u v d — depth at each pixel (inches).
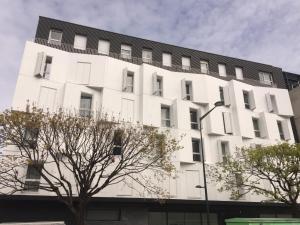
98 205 857.5
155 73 1056.2
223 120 1162.0
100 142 634.2
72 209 560.4
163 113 1075.3
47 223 456.4
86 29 1128.2
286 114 1302.9
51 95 890.1
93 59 985.5
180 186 960.9
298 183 790.5
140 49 1194.6
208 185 1007.6
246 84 1263.5
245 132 1154.0
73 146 637.9
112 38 1159.6
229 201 1000.9
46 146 609.9
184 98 1091.3
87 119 721.0
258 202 1033.5
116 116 950.4
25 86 856.3
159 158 764.0
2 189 737.6
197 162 1025.5
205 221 1020.5
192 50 1310.3
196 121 1118.4
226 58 1373.0
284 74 1588.3
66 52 965.8
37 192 780.6
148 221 928.3
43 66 885.8
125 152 711.1
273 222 471.2
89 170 599.5
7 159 715.4
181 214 989.8
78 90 924.0
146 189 895.1
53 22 1083.9
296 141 1381.6
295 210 774.5
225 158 965.8
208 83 1155.3
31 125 617.6
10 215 770.2
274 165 816.3
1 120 599.5
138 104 1017.5
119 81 1005.2
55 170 808.3
